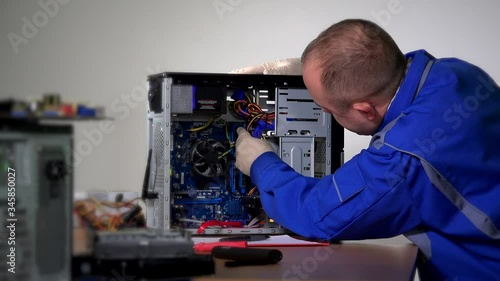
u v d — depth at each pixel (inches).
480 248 72.2
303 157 91.9
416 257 69.4
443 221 71.4
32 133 42.8
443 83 72.4
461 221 71.2
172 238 51.4
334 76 73.3
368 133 79.4
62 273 44.1
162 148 86.3
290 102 91.2
